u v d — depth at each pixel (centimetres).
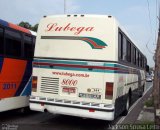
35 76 961
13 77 1005
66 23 938
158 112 873
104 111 877
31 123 1015
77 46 916
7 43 968
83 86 902
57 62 934
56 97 929
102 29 900
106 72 886
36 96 955
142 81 2016
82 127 986
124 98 1123
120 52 978
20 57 1041
